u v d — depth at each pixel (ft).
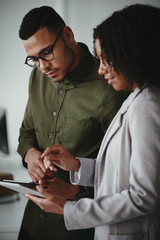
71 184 4.70
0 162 11.00
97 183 4.12
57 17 4.81
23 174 10.12
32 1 12.78
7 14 12.69
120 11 3.56
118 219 3.46
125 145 3.65
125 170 3.64
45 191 3.74
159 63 3.44
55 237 5.06
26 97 12.98
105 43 3.53
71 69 5.02
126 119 3.66
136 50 3.40
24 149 5.46
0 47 12.80
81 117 5.03
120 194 3.47
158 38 3.40
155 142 3.30
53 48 4.68
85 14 12.99
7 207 7.25
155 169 3.27
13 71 12.91
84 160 4.49
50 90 5.34
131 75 3.49
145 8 3.50
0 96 12.94
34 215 5.22
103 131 5.05
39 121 5.41
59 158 4.48
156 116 3.35
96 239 4.14
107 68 3.67
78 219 3.56
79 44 5.30
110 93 4.89
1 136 9.32
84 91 5.06
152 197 3.29
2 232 6.27
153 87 3.57
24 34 4.65
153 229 3.69
